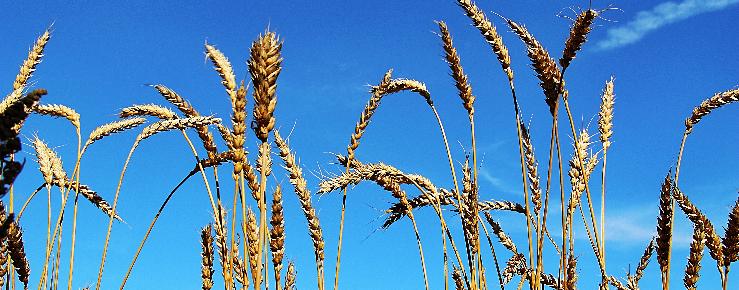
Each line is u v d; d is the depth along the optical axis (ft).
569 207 2.77
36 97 1.61
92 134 2.83
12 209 2.71
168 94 2.86
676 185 2.58
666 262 2.57
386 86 3.01
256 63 2.03
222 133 2.74
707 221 2.50
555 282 2.72
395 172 2.91
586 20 2.43
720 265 2.48
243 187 2.37
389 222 2.93
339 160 3.07
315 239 2.81
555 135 2.55
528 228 2.58
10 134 1.56
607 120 2.86
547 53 2.52
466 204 2.90
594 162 2.85
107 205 3.06
